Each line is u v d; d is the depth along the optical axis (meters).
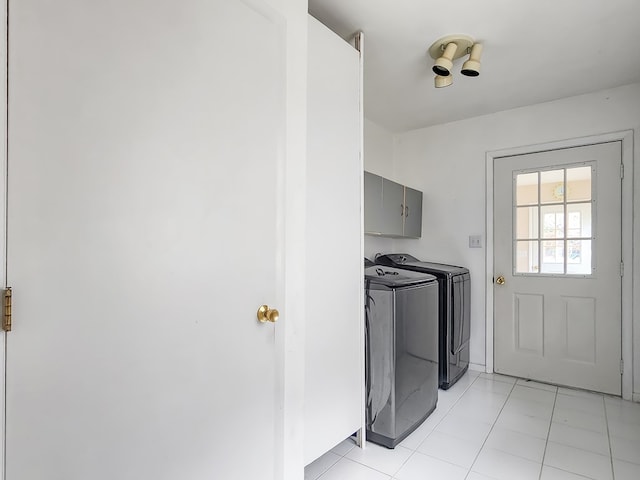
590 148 2.72
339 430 1.78
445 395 2.64
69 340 0.74
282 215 1.28
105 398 0.80
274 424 1.24
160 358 0.90
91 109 0.77
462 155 3.26
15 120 0.67
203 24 1.01
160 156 0.90
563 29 1.93
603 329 2.66
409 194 3.19
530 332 2.94
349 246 1.85
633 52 2.14
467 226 3.23
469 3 1.73
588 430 2.12
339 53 1.79
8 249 0.66
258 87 1.19
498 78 2.48
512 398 2.58
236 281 1.10
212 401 1.03
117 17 0.81
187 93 0.97
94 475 0.78
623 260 2.59
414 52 2.18
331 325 1.72
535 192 2.94
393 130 3.54
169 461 0.92
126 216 0.83
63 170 0.73
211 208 1.03
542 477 1.68
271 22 1.24
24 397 0.68
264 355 1.20
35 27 0.69
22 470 0.68
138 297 0.86
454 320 2.81
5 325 0.66
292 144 1.32
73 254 0.75
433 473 1.71
